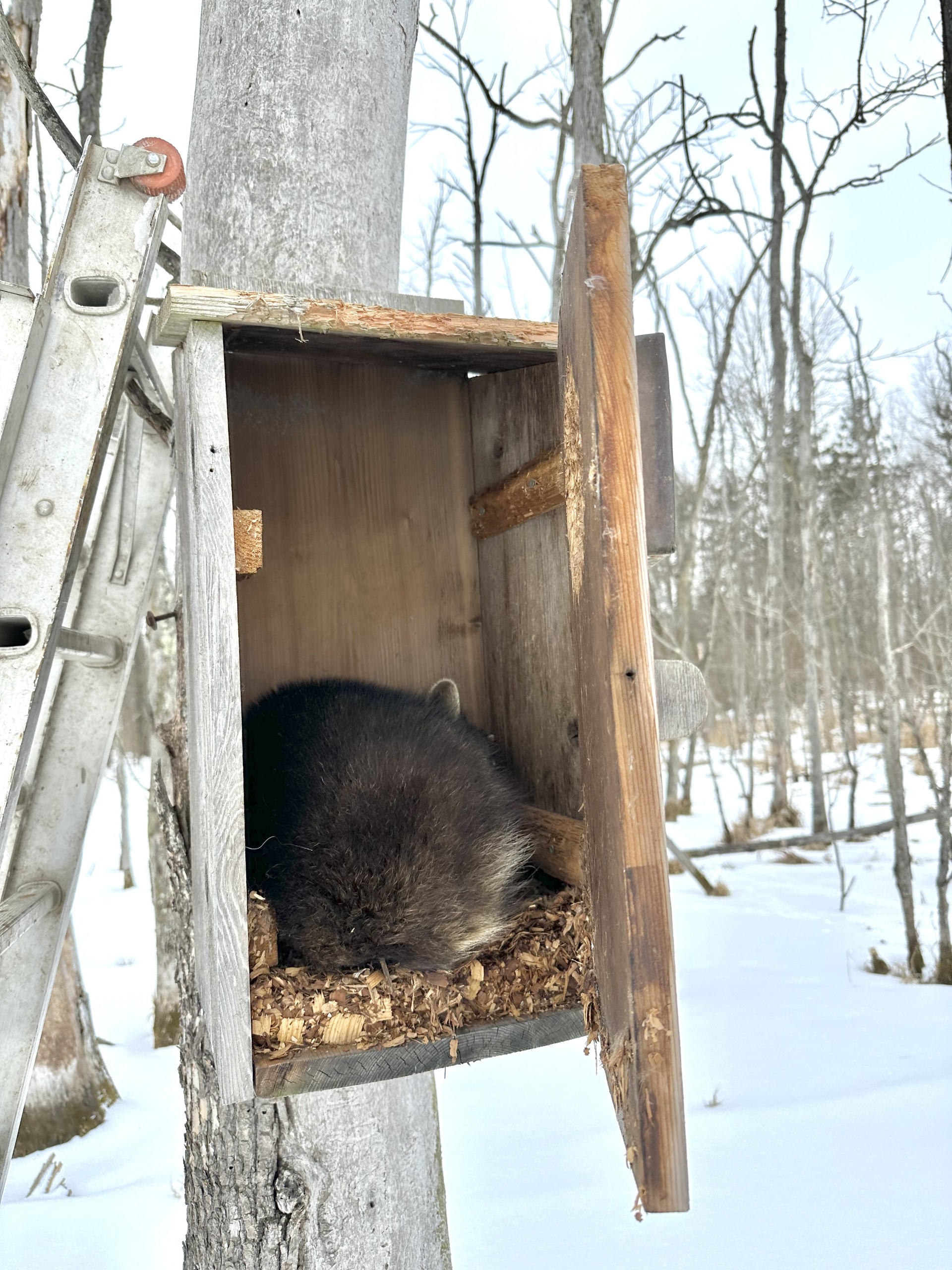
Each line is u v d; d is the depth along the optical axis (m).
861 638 9.43
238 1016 0.73
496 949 0.84
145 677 5.63
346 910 0.81
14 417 0.79
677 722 0.87
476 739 1.09
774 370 7.02
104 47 2.12
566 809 1.03
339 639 1.22
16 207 2.10
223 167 1.19
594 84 2.23
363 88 1.22
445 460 1.27
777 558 7.35
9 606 0.80
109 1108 2.83
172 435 1.20
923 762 3.73
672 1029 0.56
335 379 1.22
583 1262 1.72
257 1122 1.12
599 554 0.60
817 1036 2.89
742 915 4.48
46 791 1.12
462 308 1.05
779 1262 1.68
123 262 0.85
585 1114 2.43
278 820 0.94
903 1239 1.72
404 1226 1.23
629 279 0.61
